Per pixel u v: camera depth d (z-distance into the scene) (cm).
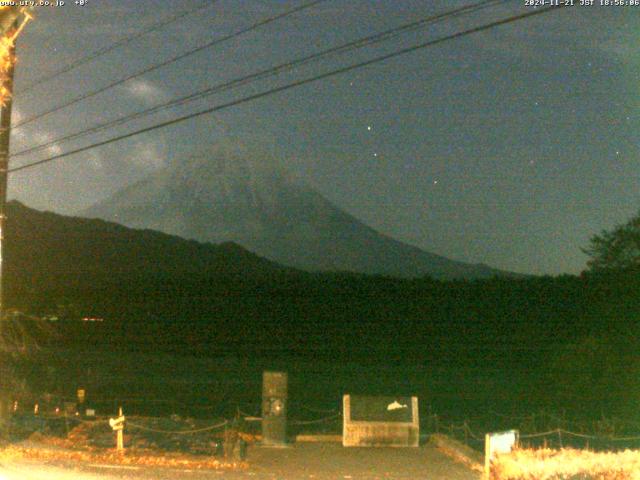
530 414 3253
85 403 3634
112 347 5781
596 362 3184
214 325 6206
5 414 2245
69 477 1623
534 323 5156
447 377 4709
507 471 1703
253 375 4875
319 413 3603
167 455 1977
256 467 1891
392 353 5347
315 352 5597
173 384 4425
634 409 3083
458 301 5556
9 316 3378
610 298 4638
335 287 6338
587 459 1711
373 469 1911
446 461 2056
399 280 6172
